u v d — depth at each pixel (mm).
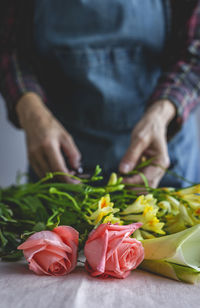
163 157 688
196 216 524
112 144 937
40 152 706
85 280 431
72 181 637
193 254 459
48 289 404
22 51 915
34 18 907
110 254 417
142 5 888
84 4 878
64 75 926
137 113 944
